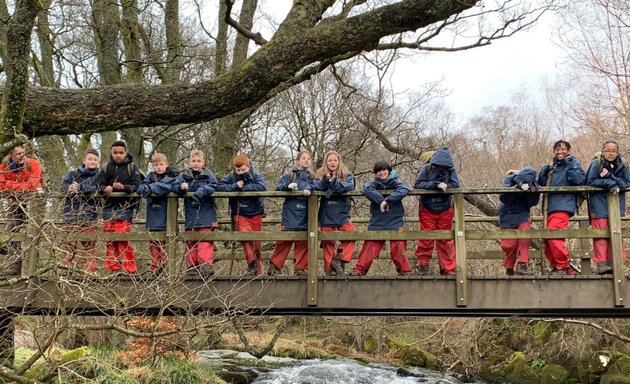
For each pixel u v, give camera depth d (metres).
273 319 18.78
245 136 16.67
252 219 7.17
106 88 6.64
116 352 10.02
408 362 16.30
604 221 6.55
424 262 7.09
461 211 6.54
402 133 18.19
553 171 6.87
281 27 7.87
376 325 17.62
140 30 13.00
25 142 5.46
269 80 6.56
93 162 7.16
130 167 7.10
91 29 12.50
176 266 6.18
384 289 6.57
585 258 7.77
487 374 14.84
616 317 7.30
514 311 6.75
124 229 7.08
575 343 13.84
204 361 14.02
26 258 6.40
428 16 6.25
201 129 14.35
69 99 6.55
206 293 6.64
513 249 7.09
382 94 15.47
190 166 7.06
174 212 6.79
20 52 5.82
